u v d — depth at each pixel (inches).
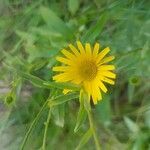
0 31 7.2
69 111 6.8
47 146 6.9
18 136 7.2
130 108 6.6
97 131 6.7
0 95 6.7
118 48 6.4
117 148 6.5
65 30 6.1
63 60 6.0
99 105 6.3
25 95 7.2
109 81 5.9
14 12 7.1
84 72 5.9
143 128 6.1
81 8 6.9
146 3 6.4
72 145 6.9
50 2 6.9
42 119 6.9
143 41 6.2
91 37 6.2
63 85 5.8
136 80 5.8
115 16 6.4
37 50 6.3
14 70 6.1
